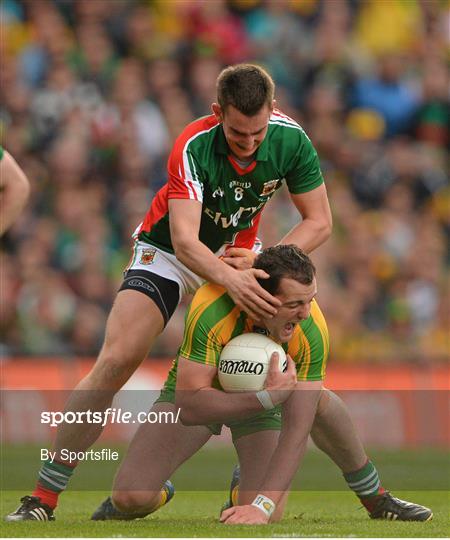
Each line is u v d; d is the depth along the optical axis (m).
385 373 37.22
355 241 43.59
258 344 15.40
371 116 48.34
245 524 15.00
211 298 15.70
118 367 17.38
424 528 15.26
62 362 35.91
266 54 48.81
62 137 42.16
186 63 46.78
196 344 15.55
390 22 51.31
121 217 40.84
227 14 49.31
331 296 41.22
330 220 18.02
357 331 41.31
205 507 20.17
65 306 37.62
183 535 13.80
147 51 46.25
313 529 14.64
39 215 40.25
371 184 46.44
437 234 46.25
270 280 14.95
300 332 15.54
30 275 37.97
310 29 50.09
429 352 40.66
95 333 37.66
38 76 43.78
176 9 48.19
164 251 18.14
